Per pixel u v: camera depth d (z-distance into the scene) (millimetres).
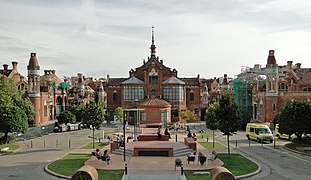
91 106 54438
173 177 31094
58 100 112938
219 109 42062
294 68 117125
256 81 96750
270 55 87000
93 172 24969
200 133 73375
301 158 41594
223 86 125875
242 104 97062
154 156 42812
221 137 66000
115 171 34062
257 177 31734
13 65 109625
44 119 96812
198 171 33906
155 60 108188
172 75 108688
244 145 54062
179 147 45750
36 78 90688
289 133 52812
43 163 39219
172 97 105438
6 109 55531
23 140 62594
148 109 94500
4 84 66688
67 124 83875
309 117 51031
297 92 83812
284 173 33250
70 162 38938
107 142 58031
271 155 43969
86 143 57531
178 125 87312
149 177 31078
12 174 33469
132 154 43312
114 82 111688
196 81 113188
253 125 60062
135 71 109688
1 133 61750
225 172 24516
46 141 60938
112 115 109250
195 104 111750
